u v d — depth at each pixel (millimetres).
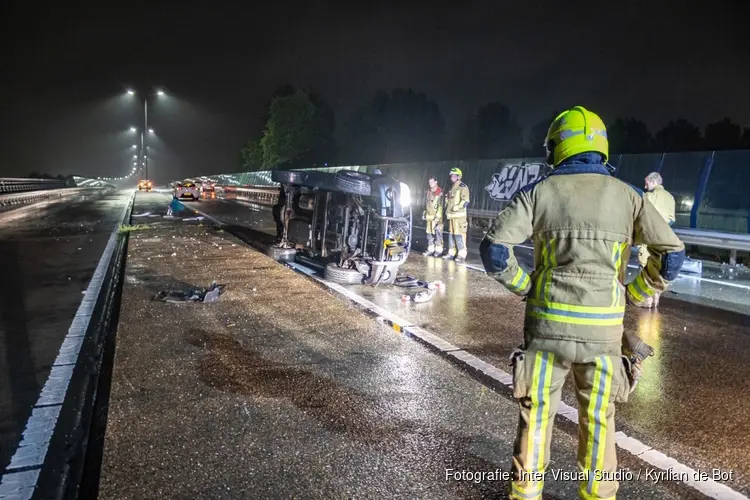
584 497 2615
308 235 10055
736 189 12484
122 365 4980
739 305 8062
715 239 11617
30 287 9078
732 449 3717
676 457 3605
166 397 4320
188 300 7289
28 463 3727
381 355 5355
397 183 8438
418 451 3574
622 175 14922
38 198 35188
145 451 3520
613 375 2486
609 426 2547
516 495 2723
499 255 2568
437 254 12852
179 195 35875
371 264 8469
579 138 2674
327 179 8977
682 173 13602
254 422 3930
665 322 7086
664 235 2475
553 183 2613
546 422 2656
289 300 7445
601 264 2486
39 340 6340
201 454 3494
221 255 11188
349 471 3338
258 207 29172
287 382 4652
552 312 2523
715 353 5820
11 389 4965
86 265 11117
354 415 4062
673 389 4805
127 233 15984
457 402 4312
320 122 52594
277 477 3262
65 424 4293
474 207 19859
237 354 5309
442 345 5723
